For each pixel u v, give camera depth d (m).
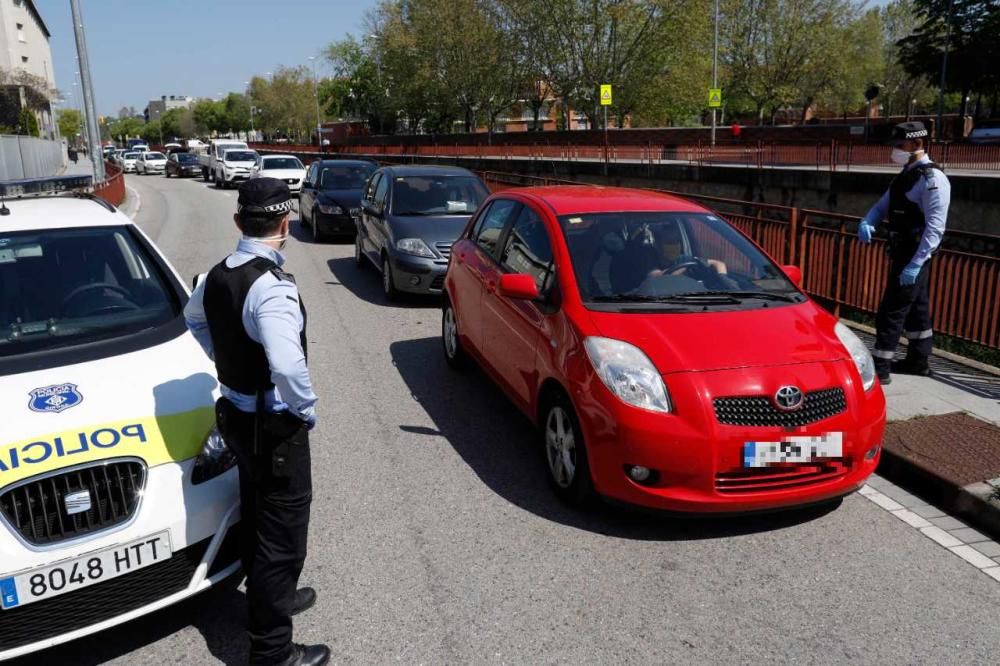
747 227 9.09
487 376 6.06
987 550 3.81
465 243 6.37
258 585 2.80
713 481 3.66
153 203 25.03
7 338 3.60
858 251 7.53
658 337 3.99
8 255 4.01
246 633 3.21
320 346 7.50
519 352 4.82
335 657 3.02
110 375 3.35
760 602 3.37
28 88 44.34
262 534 2.79
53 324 3.72
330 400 5.95
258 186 2.68
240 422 2.79
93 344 3.61
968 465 4.38
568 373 4.06
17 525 2.74
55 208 4.58
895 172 18.58
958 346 7.39
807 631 3.17
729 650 3.05
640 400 3.71
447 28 55.38
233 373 2.69
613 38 46.06
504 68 54.56
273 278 2.61
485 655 3.03
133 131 172.75
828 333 4.19
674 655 3.02
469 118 60.22
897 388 5.74
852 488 3.92
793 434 3.70
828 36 55.16
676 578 3.55
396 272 9.10
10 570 2.68
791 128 39.41
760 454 3.66
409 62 58.81
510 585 3.49
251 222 2.68
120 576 2.88
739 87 58.09
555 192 5.64
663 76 46.19
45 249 4.09
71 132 98.56
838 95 63.06
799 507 3.84
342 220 14.19
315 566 3.66
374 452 4.97
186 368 3.47
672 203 5.32
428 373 6.62
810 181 19.80
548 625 3.21
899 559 3.72
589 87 47.53
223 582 3.54
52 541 2.78
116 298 3.94
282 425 2.69
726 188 23.28
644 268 4.64
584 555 3.74
